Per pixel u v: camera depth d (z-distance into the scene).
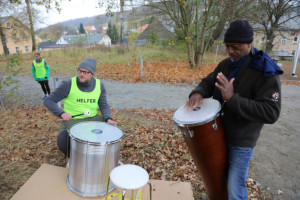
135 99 7.64
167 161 3.59
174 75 12.25
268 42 21.28
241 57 1.74
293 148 4.39
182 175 3.23
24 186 2.42
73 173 2.30
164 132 4.69
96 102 2.97
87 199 2.24
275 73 1.58
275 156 4.05
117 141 2.20
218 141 1.78
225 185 1.97
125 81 10.82
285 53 33.88
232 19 13.27
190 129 1.78
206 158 1.83
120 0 11.28
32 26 26.41
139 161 3.55
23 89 9.17
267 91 1.59
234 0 13.02
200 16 14.52
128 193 2.29
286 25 20.67
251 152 1.82
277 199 2.94
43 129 4.76
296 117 6.39
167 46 25.05
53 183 2.48
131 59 17.17
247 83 1.68
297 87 11.48
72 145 2.22
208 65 16.42
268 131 5.23
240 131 1.76
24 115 5.79
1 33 26.89
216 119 1.76
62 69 14.37
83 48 20.67
